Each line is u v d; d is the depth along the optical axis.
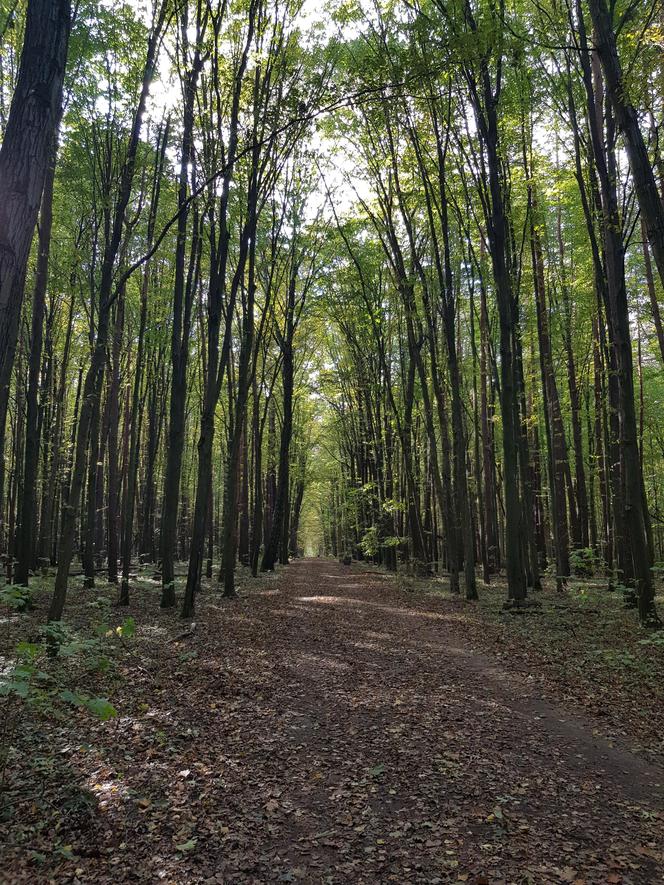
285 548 36.16
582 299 18.14
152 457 23.48
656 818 4.37
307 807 4.65
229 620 12.72
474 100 13.53
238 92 13.02
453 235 20.77
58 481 22.19
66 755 5.33
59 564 8.62
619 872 3.70
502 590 18.86
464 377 25.78
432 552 28.62
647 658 8.67
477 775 5.14
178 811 4.48
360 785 5.01
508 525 13.56
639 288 19.45
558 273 18.52
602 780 5.04
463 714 6.75
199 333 21.00
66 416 25.52
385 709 6.96
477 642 10.59
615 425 14.50
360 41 15.91
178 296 14.12
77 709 6.52
